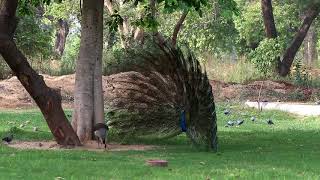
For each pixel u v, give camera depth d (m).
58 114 12.58
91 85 13.47
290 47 36.00
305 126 19.17
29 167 9.20
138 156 11.30
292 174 9.06
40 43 32.44
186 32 38.06
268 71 35.34
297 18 45.78
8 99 25.11
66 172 8.81
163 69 13.41
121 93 13.99
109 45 37.03
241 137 15.66
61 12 39.25
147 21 15.58
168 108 13.60
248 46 45.69
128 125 13.95
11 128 15.52
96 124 12.98
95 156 11.02
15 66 12.14
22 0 16.38
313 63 44.69
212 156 11.47
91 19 13.45
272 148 13.10
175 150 12.71
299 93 29.75
